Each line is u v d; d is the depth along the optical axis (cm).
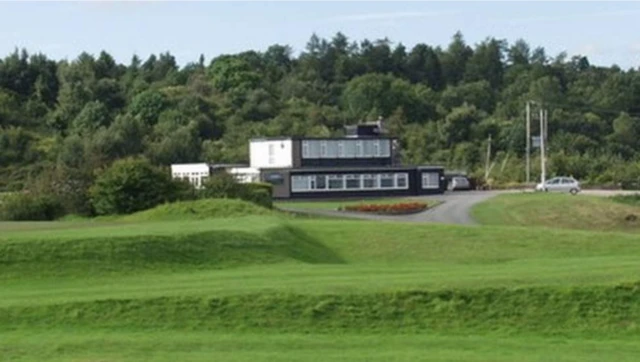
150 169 10275
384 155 16475
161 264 6191
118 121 18925
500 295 4812
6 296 5044
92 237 6462
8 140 17738
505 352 4041
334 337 4341
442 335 4438
